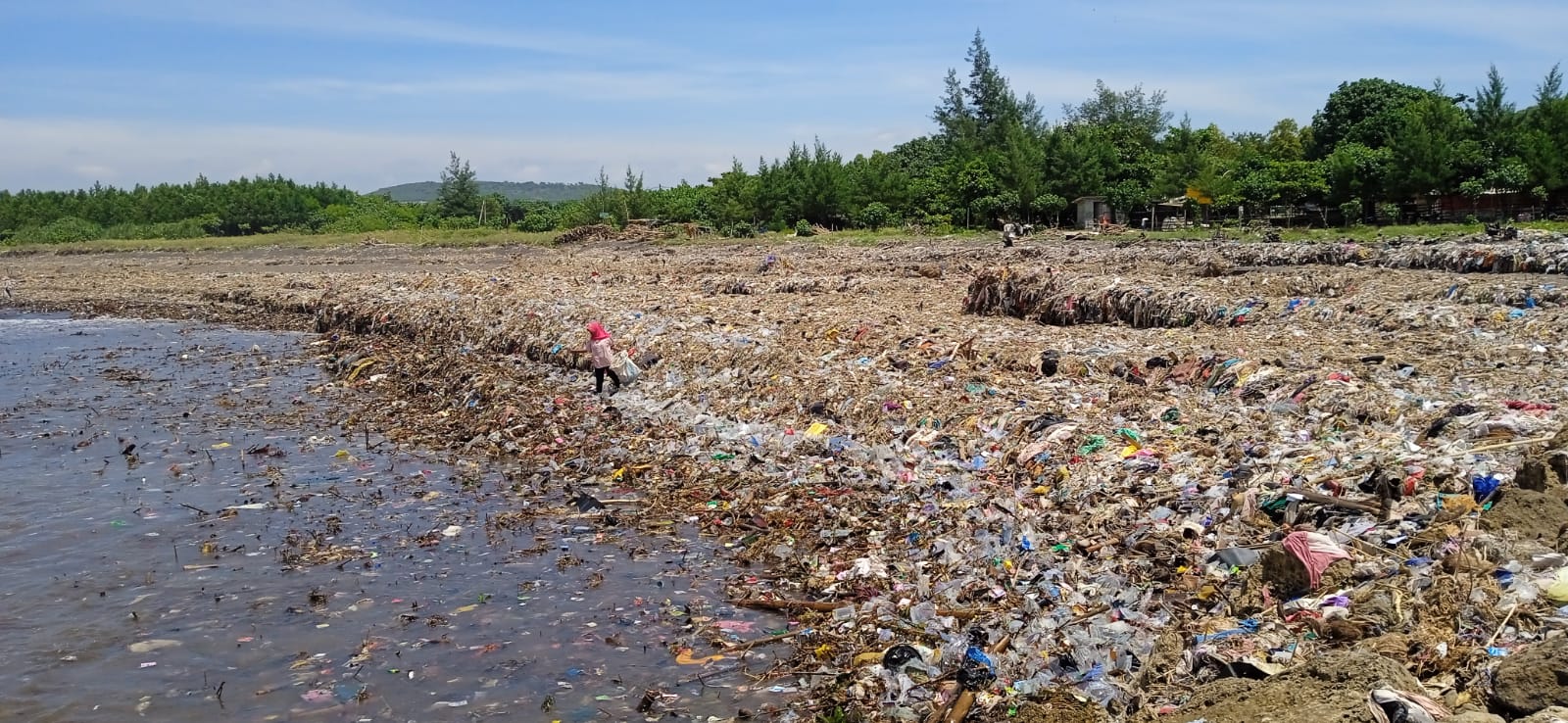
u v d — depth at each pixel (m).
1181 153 68.25
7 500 12.89
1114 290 20.61
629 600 9.37
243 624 8.99
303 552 10.84
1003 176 64.25
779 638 8.39
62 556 10.79
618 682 7.78
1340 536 7.70
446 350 23.20
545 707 7.42
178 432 16.70
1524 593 6.20
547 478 13.47
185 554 10.82
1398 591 6.50
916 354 16.78
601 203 74.88
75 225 92.69
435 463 14.52
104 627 8.96
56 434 16.69
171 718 7.38
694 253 47.34
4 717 7.43
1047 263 31.27
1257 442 10.77
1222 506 9.09
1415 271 22.92
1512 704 5.08
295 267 51.78
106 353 26.03
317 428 16.89
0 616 9.22
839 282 29.06
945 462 11.98
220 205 103.50
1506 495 7.45
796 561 10.04
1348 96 68.44
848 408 14.36
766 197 68.38
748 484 12.41
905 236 55.97
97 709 7.52
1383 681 5.12
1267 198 56.41
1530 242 24.86
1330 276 22.00
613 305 24.38
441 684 7.81
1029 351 16.16
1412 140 49.56
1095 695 6.48
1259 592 7.20
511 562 10.43
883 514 10.85
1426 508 8.06
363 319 27.86
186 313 34.94
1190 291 20.22
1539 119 50.41
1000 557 9.11
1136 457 10.81
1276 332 17.27
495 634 8.69
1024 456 11.52
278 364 23.61
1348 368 13.33
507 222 88.88
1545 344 14.43
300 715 7.38
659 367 18.39
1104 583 8.16
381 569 10.30
